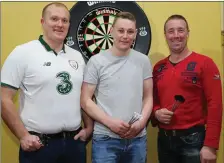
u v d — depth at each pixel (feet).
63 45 6.07
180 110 6.14
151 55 7.88
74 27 7.56
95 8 7.63
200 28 7.98
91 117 5.98
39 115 5.53
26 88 5.66
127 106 5.83
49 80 5.54
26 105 5.64
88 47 7.59
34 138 5.40
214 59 8.00
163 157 6.63
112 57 6.00
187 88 6.12
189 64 6.20
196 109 6.14
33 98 5.57
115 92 5.86
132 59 6.09
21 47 5.67
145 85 6.28
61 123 5.60
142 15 7.70
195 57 6.25
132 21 5.89
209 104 5.99
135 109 5.91
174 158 6.48
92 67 6.00
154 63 7.88
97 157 5.88
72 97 5.74
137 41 7.69
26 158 5.62
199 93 6.17
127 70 5.97
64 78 5.68
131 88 5.91
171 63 6.50
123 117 5.81
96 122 6.07
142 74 6.17
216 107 5.90
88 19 7.60
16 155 7.63
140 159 6.02
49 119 5.54
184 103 6.12
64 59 5.88
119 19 5.90
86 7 7.61
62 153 5.73
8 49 7.55
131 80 5.94
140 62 6.18
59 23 5.72
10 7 7.57
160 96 6.53
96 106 5.87
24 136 5.42
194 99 6.13
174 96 6.22
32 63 5.56
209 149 5.80
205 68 6.05
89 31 7.61
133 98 5.90
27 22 7.61
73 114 5.74
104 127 5.91
